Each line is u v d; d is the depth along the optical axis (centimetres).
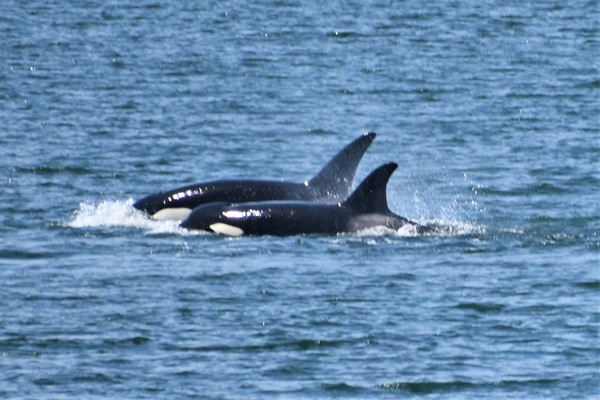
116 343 10694
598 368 10244
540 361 10369
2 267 12588
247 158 17788
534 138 18888
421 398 9775
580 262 12712
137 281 12131
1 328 11000
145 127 19325
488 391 9875
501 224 14225
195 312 11338
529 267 12544
